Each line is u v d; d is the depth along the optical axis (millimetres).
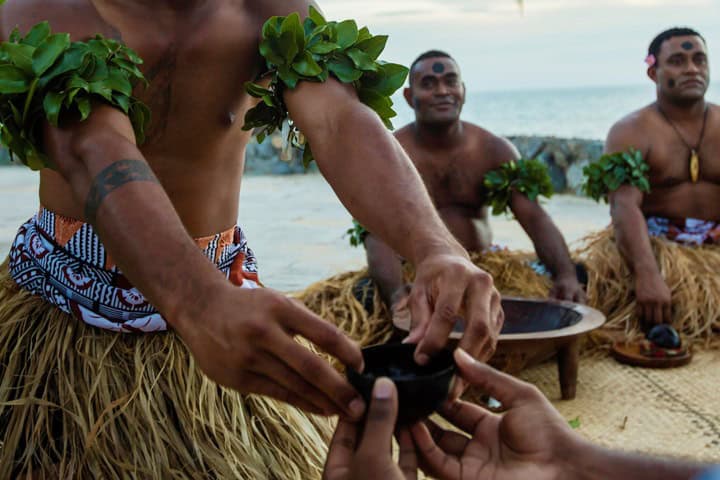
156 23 1469
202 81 1520
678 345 3076
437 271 1157
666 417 2480
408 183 1316
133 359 1514
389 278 3123
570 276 3338
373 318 3115
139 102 1322
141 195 1099
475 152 3549
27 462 1437
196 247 1054
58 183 1545
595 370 2953
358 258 4793
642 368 2953
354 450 1057
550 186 3475
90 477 1426
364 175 1332
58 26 1392
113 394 1476
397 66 1513
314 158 1454
